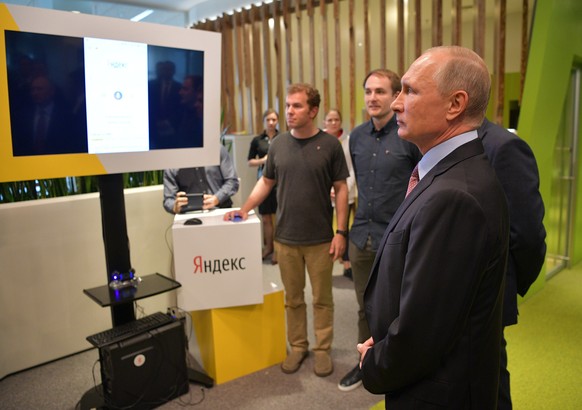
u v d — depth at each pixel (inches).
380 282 44.3
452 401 40.3
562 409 91.0
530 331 126.0
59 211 112.5
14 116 74.4
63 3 298.5
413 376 39.9
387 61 212.5
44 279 112.0
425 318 37.4
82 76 79.5
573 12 147.1
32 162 77.4
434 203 37.7
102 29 79.8
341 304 146.3
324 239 101.0
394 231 42.7
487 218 37.4
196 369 108.3
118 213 91.0
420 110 40.8
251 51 275.1
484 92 40.3
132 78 84.8
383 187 91.6
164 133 90.7
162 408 92.4
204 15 314.0
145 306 130.8
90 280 119.0
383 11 192.7
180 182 127.9
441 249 37.1
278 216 103.7
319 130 100.7
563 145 167.0
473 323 40.1
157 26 85.5
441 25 172.7
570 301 145.9
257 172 215.5
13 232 106.7
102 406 89.3
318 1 224.8
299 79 237.6
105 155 84.6
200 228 95.5
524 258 64.6
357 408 91.8
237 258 97.5
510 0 211.2
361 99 226.7
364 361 44.3
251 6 263.1
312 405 93.0
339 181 101.4
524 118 136.9
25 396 100.3
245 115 286.2
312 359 111.5
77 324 118.2
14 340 109.0
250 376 104.6
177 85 90.4
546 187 149.2
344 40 229.3
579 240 184.4
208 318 100.9
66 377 107.9
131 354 87.8
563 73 145.6
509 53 237.8
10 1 273.3
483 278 39.3
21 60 73.4
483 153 41.2
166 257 132.2
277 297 108.2
